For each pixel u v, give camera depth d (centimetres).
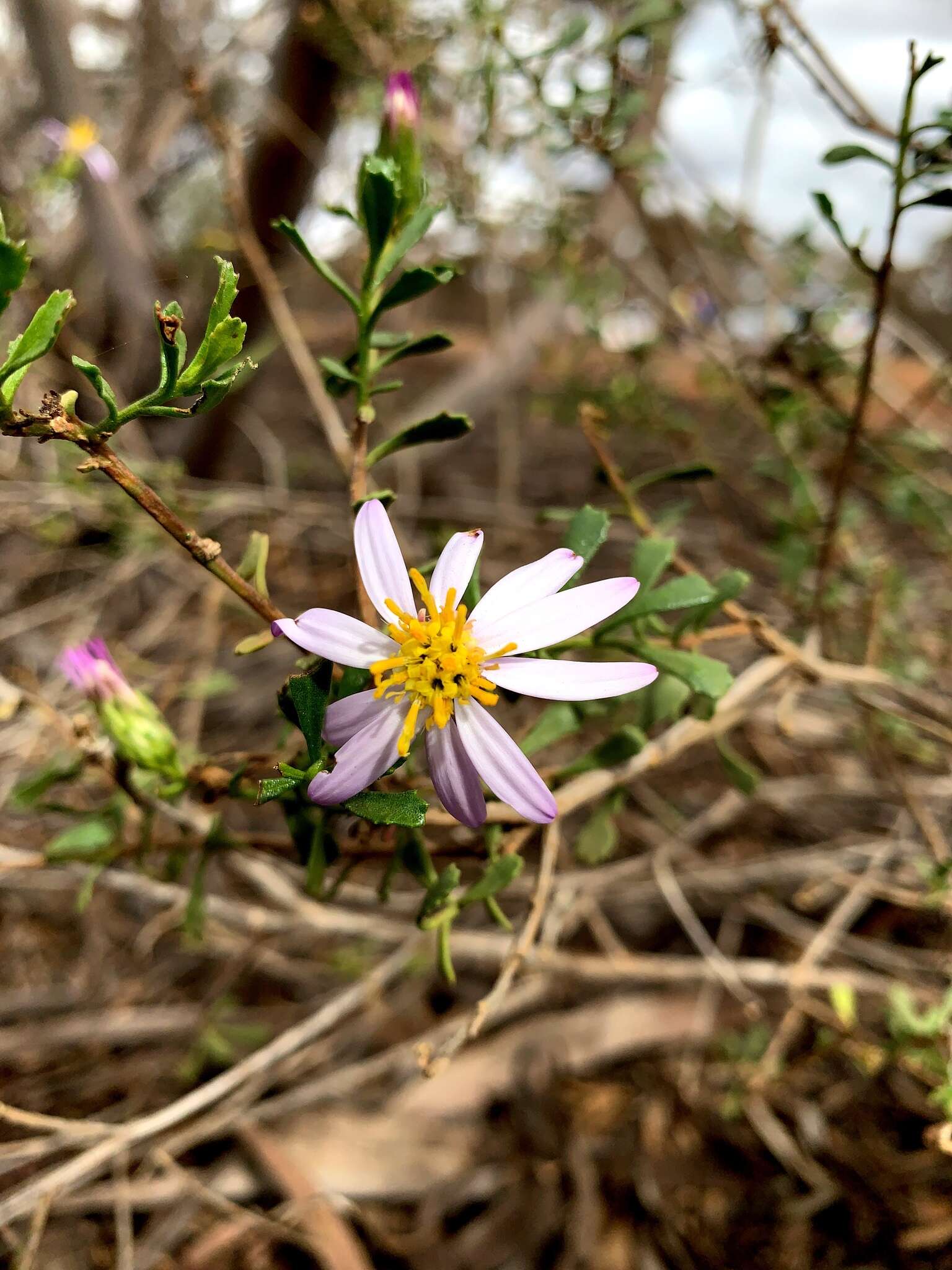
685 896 24
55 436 7
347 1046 21
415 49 22
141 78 34
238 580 9
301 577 33
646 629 13
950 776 24
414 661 9
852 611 24
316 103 29
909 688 17
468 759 9
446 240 26
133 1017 20
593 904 20
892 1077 19
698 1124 19
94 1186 17
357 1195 18
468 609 9
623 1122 19
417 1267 17
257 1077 18
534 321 35
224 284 7
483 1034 20
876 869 21
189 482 32
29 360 7
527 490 40
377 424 37
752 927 23
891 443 23
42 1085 19
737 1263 17
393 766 9
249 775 12
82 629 26
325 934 21
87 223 31
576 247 26
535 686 9
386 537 9
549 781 13
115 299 32
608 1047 20
